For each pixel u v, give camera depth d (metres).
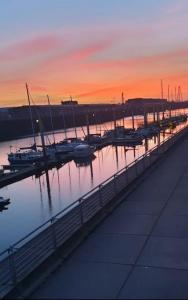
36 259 10.87
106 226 14.66
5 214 45.56
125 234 13.66
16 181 66.75
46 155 77.75
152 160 29.00
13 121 193.50
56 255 11.34
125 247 12.39
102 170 72.62
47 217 43.25
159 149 34.03
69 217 14.38
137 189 21.05
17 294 9.41
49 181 65.25
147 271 10.56
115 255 11.73
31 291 9.46
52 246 11.66
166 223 14.79
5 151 126.94
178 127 159.38
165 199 18.58
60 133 197.00
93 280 10.05
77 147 86.19
